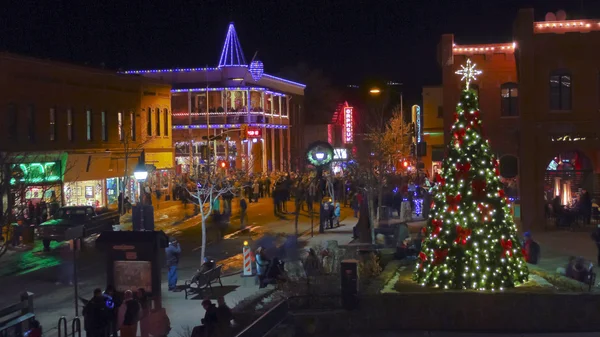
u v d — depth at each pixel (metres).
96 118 43.59
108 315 14.70
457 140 16.25
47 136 38.38
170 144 55.19
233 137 66.00
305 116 101.38
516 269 15.93
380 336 14.30
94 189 43.53
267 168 68.44
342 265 14.95
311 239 31.31
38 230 28.62
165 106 54.38
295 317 14.46
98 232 31.12
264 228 35.97
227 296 19.30
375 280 16.77
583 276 17.28
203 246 24.17
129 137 47.94
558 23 32.66
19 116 35.91
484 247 15.63
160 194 49.34
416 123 53.44
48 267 25.11
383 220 32.72
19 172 26.86
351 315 14.70
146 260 16.75
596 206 32.91
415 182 46.28
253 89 67.25
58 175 38.41
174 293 19.89
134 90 48.88
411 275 17.48
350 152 57.31
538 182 31.88
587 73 32.03
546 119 32.22
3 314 13.98
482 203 15.80
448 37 38.16
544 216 31.53
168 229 36.47
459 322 14.86
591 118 31.98
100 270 24.45
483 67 38.06
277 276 18.83
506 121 37.84
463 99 16.45
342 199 48.62
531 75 32.34
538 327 14.72
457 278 15.62
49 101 38.59
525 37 32.34
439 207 16.23
